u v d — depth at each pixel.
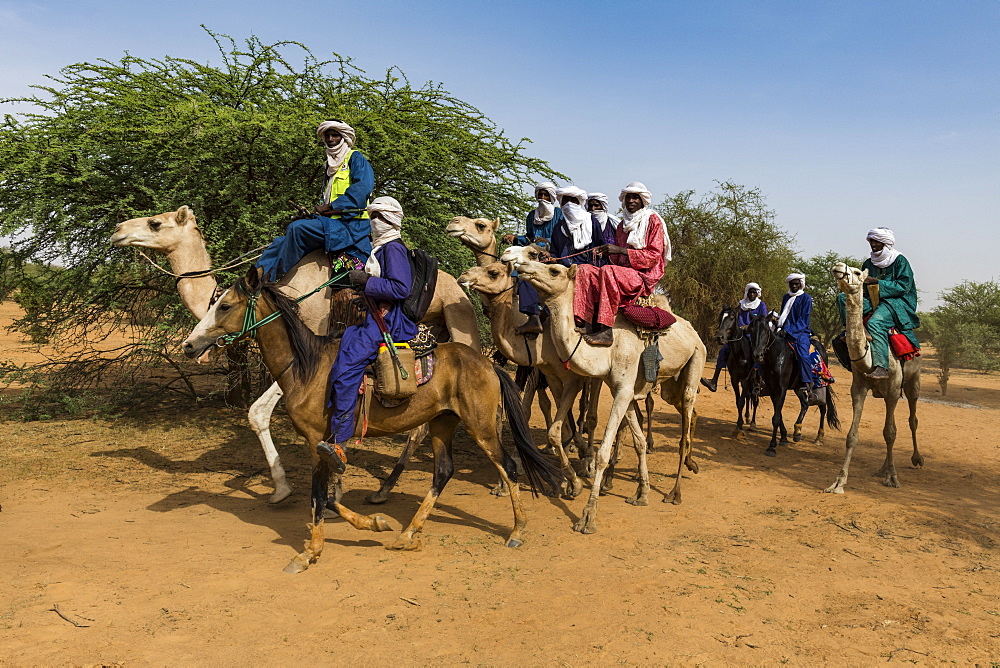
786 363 11.78
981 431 14.76
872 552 6.58
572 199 8.34
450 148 11.41
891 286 9.38
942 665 4.44
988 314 36.31
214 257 10.62
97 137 10.71
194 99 10.57
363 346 5.77
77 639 4.45
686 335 8.38
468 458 10.48
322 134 7.49
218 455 9.81
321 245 7.37
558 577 5.76
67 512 7.16
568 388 8.24
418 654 4.42
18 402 13.20
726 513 7.85
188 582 5.44
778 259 28.95
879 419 16.22
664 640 4.66
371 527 6.25
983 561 6.41
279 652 4.41
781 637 4.77
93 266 11.22
